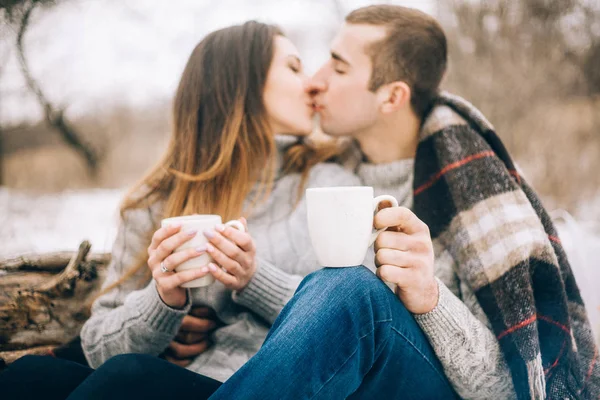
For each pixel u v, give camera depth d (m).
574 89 3.73
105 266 1.39
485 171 1.14
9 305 1.30
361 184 1.39
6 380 0.97
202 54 1.38
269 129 1.34
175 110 1.41
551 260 1.05
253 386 0.71
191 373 0.95
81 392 0.85
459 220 1.12
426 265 0.83
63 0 3.90
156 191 1.33
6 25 3.73
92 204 4.15
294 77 1.38
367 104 1.30
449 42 3.74
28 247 2.88
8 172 4.88
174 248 0.94
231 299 1.19
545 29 3.68
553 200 3.65
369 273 0.82
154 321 1.03
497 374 0.95
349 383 0.76
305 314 0.76
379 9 1.31
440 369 0.91
